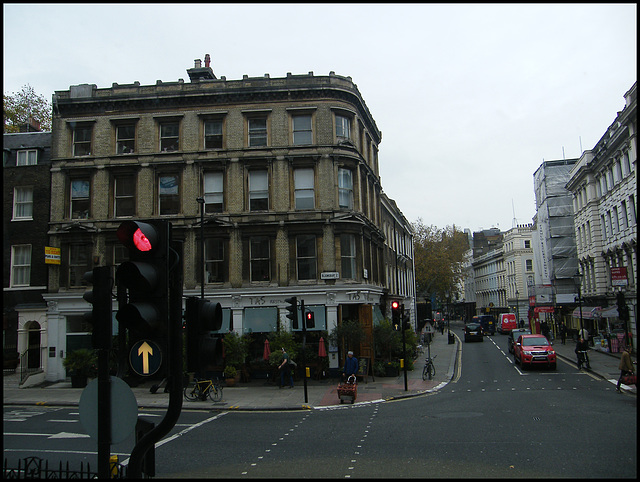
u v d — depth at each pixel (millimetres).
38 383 27531
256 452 11766
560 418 14445
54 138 30031
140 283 5586
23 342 28797
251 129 29172
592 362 30516
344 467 9977
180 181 29031
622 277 31469
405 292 54344
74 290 28969
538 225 64625
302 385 25219
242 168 28688
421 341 49094
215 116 29125
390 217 45125
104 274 6395
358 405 19297
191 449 12281
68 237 29250
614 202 37375
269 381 25984
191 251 28328
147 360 5652
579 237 47594
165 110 29469
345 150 29266
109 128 29688
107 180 29406
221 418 17109
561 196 57469
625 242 34875
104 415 6320
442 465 9812
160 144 29500
